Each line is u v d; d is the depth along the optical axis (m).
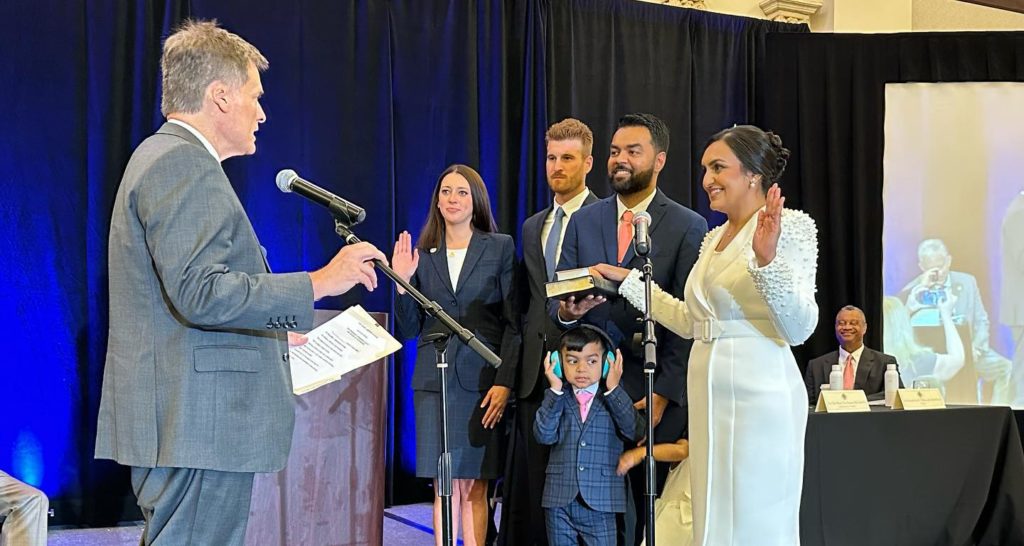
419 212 5.02
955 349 5.67
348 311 2.50
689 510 2.92
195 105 1.93
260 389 1.88
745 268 2.31
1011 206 5.72
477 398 3.15
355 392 2.75
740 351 2.32
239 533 1.90
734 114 5.86
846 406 3.46
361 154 4.84
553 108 5.33
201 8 4.49
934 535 3.52
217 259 1.77
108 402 1.89
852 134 5.72
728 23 5.85
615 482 2.84
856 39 5.76
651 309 2.40
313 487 2.67
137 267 1.82
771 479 2.29
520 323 3.26
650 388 2.27
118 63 4.36
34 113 4.21
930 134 5.75
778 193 2.05
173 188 1.78
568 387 2.91
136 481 1.88
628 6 5.57
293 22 4.70
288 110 4.68
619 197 3.00
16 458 4.12
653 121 2.93
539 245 3.24
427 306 2.13
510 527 3.26
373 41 4.91
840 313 4.85
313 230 4.73
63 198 4.25
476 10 5.17
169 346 1.82
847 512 3.33
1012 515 3.63
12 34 4.18
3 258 4.13
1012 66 5.77
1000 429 3.69
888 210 5.71
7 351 4.12
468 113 5.11
